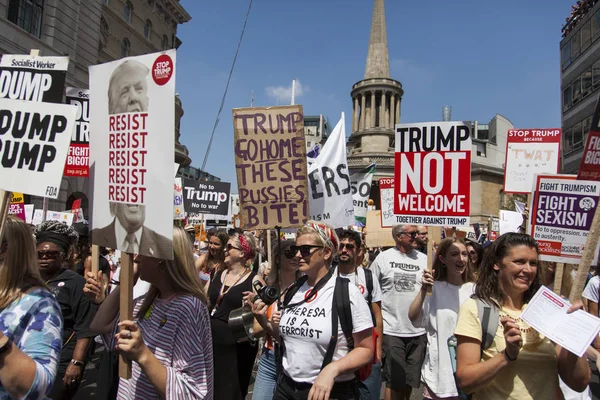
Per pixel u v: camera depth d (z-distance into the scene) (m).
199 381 2.67
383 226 9.25
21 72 3.24
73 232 4.77
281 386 3.62
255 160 5.35
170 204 2.58
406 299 5.85
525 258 2.89
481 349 2.89
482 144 63.09
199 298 2.87
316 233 3.63
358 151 57.03
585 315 2.55
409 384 5.78
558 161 7.52
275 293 3.92
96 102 2.99
